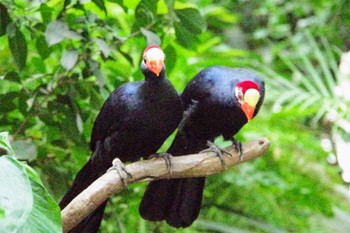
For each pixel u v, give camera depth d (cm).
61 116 909
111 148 814
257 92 822
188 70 1262
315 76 1382
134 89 791
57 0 969
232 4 1894
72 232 782
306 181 1330
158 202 873
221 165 805
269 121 1351
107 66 1003
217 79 871
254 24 1897
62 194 931
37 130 991
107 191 715
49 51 916
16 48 873
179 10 900
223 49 1454
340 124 1344
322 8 1711
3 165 462
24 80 959
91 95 909
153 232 1155
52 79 893
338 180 1434
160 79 774
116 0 891
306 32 1530
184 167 775
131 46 1088
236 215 1307
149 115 781
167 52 923
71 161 979
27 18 889
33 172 495
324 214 1348
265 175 1289
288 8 1727
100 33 898
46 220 484
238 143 830
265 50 1838
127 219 1084
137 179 743
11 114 989
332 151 1522
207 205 1297
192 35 916
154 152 830
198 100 879
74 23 870
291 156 1361
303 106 1303
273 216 1312
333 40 1692
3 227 432
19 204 444
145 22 908
